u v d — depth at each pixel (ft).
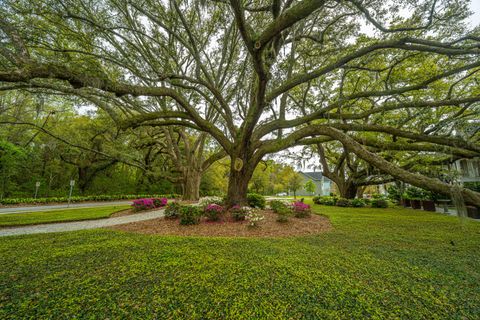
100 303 7.19
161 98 34.76
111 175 78.48
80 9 21.11
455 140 18.33
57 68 11.30
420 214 31.42
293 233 18.30
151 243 14.43
